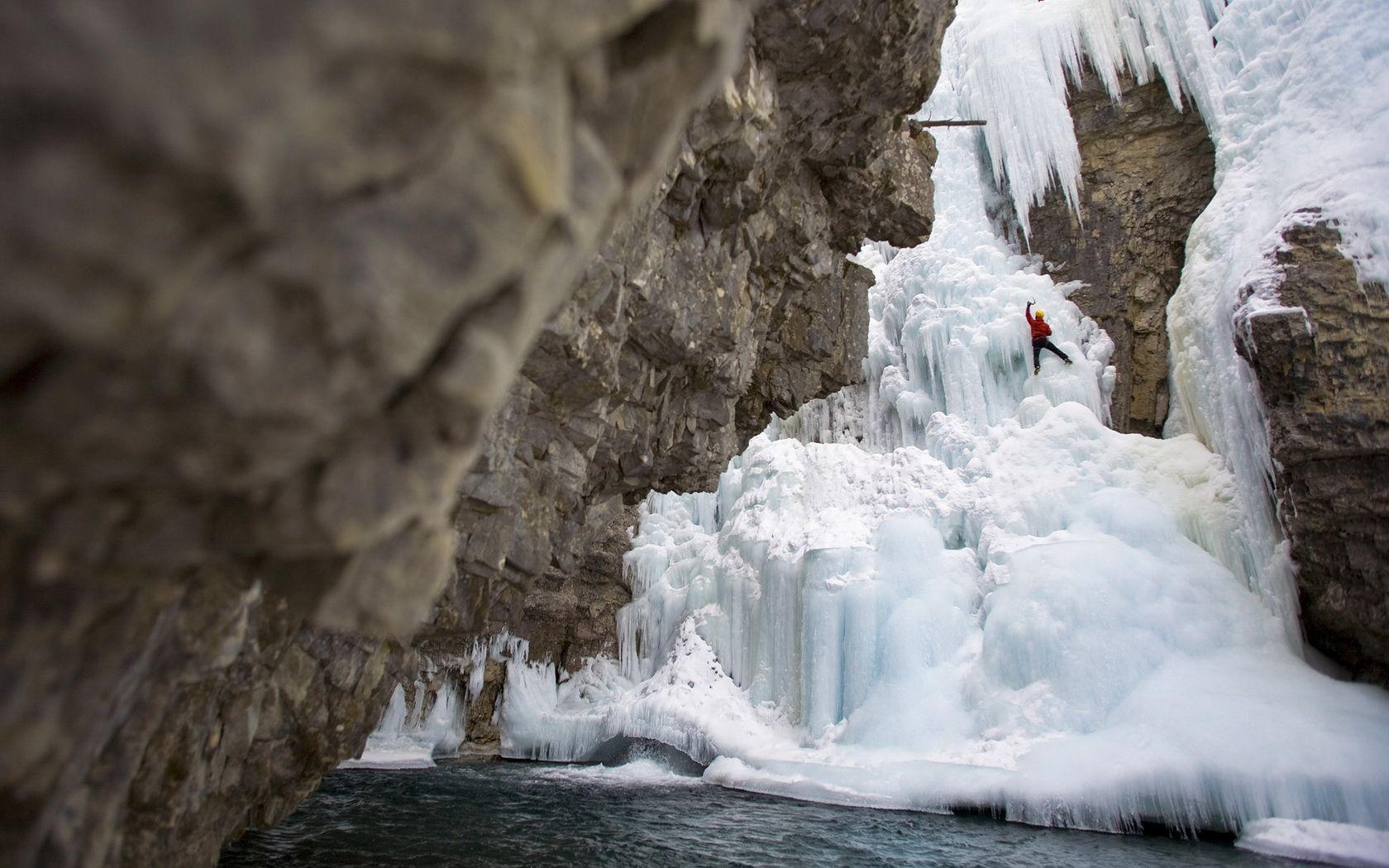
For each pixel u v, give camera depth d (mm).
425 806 10352
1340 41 13172
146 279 1214
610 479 8594
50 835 2283
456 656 16109
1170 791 9156
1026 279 17719
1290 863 7773
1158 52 17359
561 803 10828
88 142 1092
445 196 1439
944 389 17266
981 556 14156
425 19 1252
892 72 7152
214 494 1681
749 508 17078
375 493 1751
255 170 1206
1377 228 10562
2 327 1185
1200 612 11586
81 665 1907
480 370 1690
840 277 10391
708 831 8992
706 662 15781
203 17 1092
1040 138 18578
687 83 1911
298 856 7062
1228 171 14648
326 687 5297
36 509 1490
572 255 1898
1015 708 11430
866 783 11125
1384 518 9961
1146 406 16562
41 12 1017
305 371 1439
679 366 7652
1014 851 8109
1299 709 9609
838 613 14008
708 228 7031
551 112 1532
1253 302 10930
